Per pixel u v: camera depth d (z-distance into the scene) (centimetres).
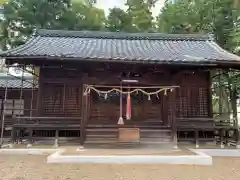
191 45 1311
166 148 917
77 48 1139
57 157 728
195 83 1154
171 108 974
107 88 1045
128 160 730
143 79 955
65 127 977
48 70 1119
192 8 1925
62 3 2089
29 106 1436
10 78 1577
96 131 972
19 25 2020
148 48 1208
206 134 1132
